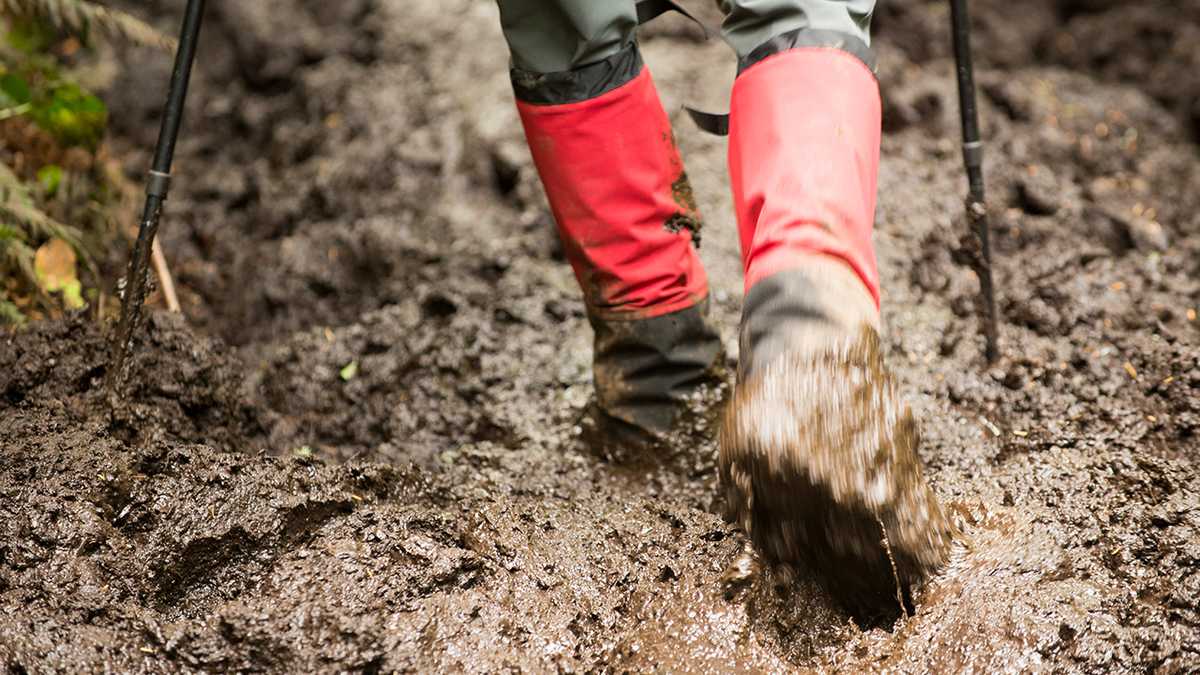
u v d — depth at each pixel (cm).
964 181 296
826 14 206
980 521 213
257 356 269
